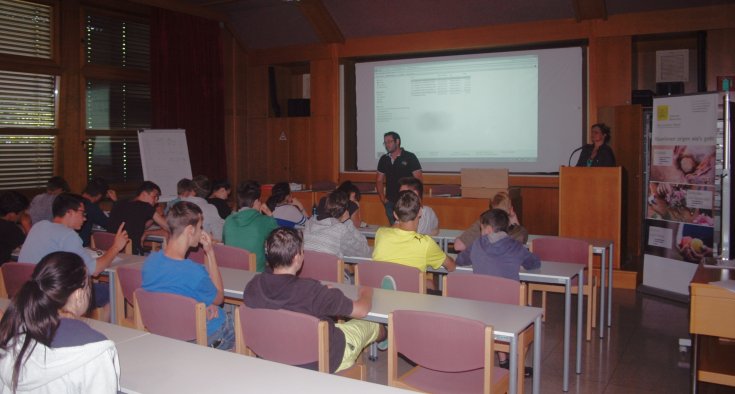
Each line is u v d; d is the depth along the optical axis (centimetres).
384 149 864
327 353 229
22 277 341
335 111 879
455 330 226
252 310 243
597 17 696
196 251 403
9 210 445
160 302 262
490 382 222
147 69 823
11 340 161
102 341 167
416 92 838
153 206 510
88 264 343
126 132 802
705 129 494
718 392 325
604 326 460
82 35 739
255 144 962
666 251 543
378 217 716
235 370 193
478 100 798
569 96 742
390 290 298
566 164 750
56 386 161
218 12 885
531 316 255
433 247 352
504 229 354
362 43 852
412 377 255
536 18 733
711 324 276
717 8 646
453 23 781
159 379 186
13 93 679
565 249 432
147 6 802
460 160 816
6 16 666
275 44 919
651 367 378
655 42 752
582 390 342
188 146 846
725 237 331
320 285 249
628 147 683
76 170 742
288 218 502
